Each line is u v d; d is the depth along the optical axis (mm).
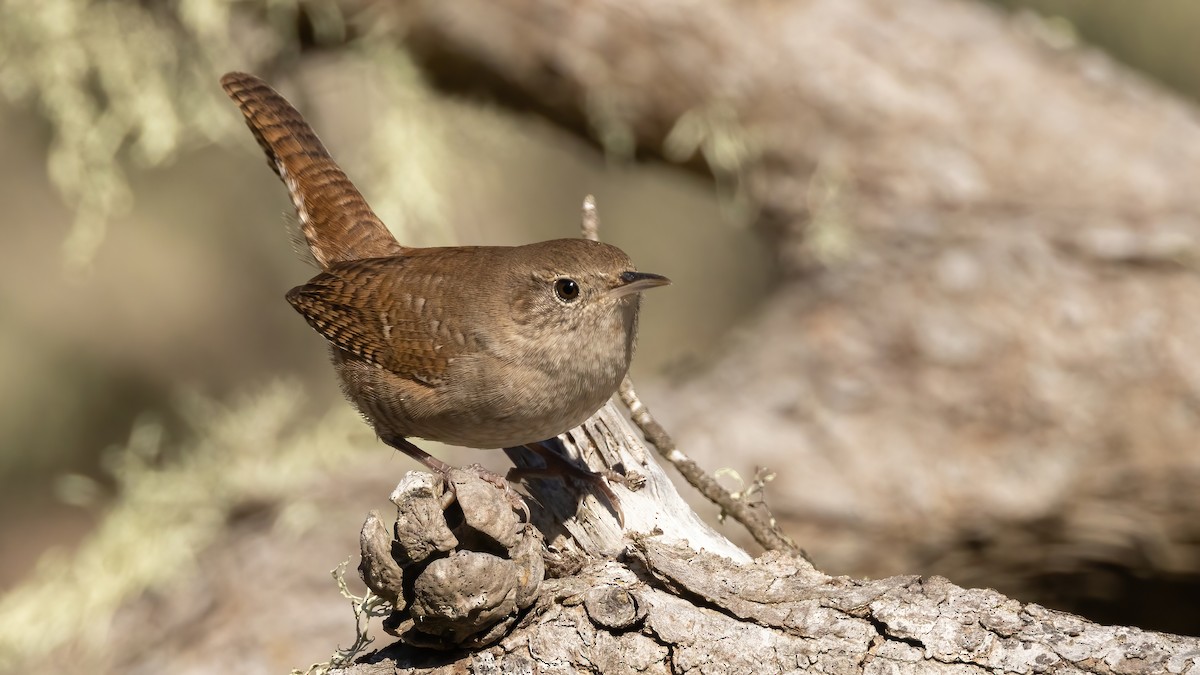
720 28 11844
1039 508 10414
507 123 12859
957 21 12258
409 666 5578
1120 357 10555
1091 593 11352
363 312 6965
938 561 10812
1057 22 12609
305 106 12305
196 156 15430
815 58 11867
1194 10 13852
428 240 11977
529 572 5387
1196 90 13875
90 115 11477
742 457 10469
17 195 16109
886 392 10773
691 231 16328
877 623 5195
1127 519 10586
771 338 11391
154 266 16469
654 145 12625
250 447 11211
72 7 11180
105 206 11516
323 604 9586
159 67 11453
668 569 5430
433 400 6816
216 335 16812
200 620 9711
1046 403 10555
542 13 11805
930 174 11750
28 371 15797
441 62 12148
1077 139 11625
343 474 10758
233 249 16672
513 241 15891
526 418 6621
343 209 7727
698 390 11109
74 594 10484
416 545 5152
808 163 12023
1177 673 4789
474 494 5289
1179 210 11156
